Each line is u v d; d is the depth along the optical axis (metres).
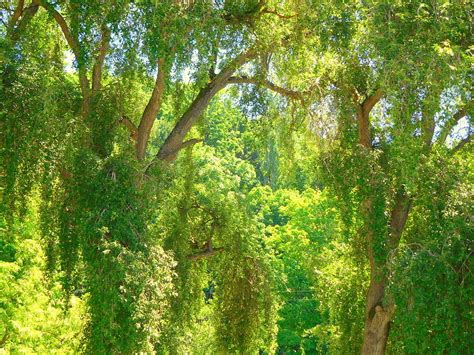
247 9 13.57
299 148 15.84
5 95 10.54
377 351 14.33
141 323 10.65
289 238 24.72
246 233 16.05
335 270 16.58
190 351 14.61
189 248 15.45
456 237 11.19
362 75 14.03
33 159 10.84
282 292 23.97
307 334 23.97
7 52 10.75
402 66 11.04
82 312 14.91
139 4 11.24
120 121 13.15
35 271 14.55
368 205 13.56
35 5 12.55
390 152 12.55
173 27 11.40
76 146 12.06
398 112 11.45
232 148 32.97
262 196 26.88
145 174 12.05
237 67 13.65
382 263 13.27
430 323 11.22
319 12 12.41
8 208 11.20
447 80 10.88
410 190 12.43
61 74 12.65
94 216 11.05
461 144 13.80
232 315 16.47
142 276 10.62
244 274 16.44
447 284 11.11
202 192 16.34
